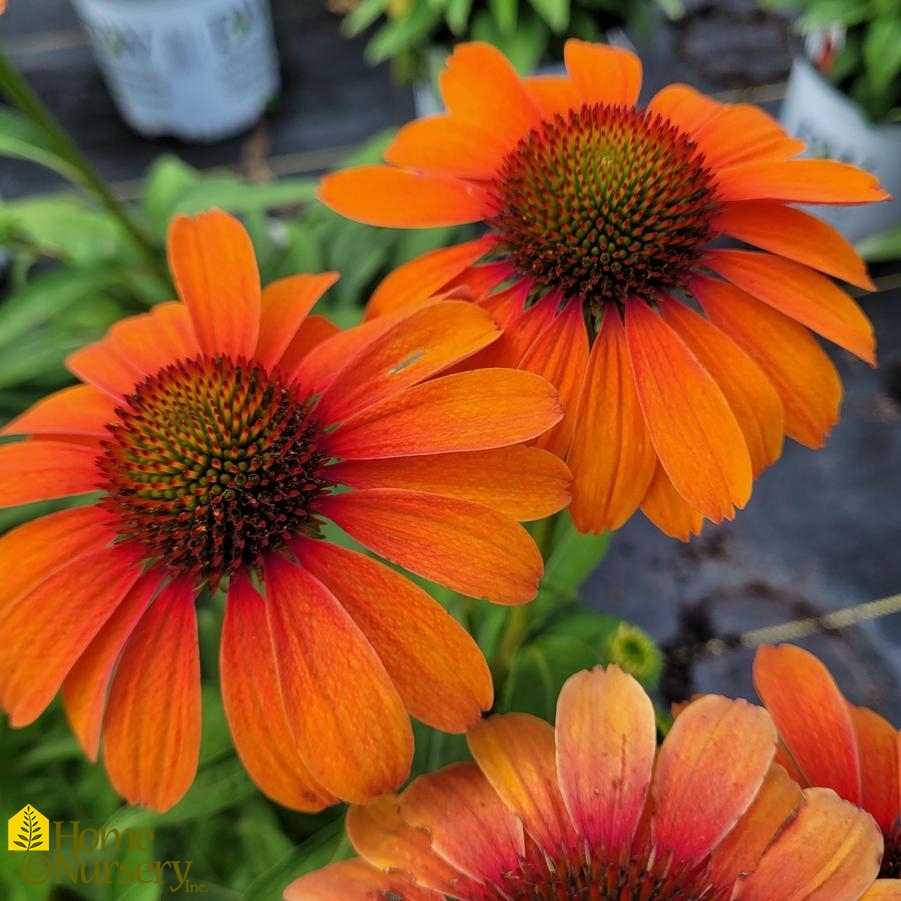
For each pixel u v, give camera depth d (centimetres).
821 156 40
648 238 15
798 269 16
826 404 15
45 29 56
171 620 14
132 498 14
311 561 14
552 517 17
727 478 14
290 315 16
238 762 18
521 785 13
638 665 17
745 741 12
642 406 15
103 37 45
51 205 29
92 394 16
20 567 14
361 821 12
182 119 48
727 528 35
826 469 36
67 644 13
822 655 33
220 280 16
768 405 15
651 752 13
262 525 14
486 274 16
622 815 12
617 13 43
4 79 22
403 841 12
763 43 50
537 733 13
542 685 21
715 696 13
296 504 14
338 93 51
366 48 53
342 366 15
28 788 22
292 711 12
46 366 28
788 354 15
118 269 27
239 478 14
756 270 16
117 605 14
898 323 40
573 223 15
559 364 15
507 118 18
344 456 14
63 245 28
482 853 12
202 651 23
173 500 14
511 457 14
